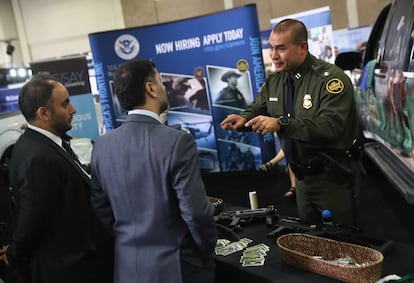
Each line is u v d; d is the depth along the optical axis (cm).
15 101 575
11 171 182
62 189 179
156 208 148
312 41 600
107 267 200
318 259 163
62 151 185
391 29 315
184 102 532
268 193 476
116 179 154
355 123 211
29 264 186
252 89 500
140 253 154
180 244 152
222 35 497
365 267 150
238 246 201
